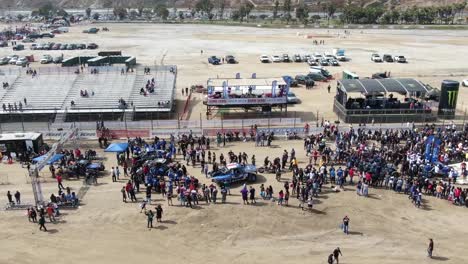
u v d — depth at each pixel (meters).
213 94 66.31
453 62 112.75
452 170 44.66
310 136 55.31
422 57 120.31
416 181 41.53
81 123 60.44
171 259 30.81
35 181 39.00
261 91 67.31
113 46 149.75
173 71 80.81
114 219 36.38
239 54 128.88
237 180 43.16
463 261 30.44
